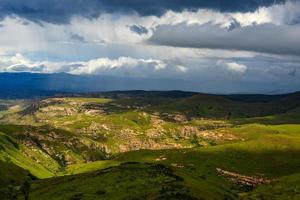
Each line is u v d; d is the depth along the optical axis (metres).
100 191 138.75
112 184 146.62
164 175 158.25
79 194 140.75
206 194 145.00
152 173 161.25
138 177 153.00
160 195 126.06
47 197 152.12
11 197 178.50
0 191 189.50
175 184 143.00
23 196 176.75
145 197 125.50
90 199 132.50
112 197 130.88
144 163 192.75
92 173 185.12
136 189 136.25
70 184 163.38
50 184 191.38
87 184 153.38
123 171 166.88
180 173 178.62
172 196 124.81
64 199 139.12
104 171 175.62
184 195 127.62
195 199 127.75
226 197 162.75
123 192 135.12
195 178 183.25
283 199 194.38
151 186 139.62
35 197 163.50
